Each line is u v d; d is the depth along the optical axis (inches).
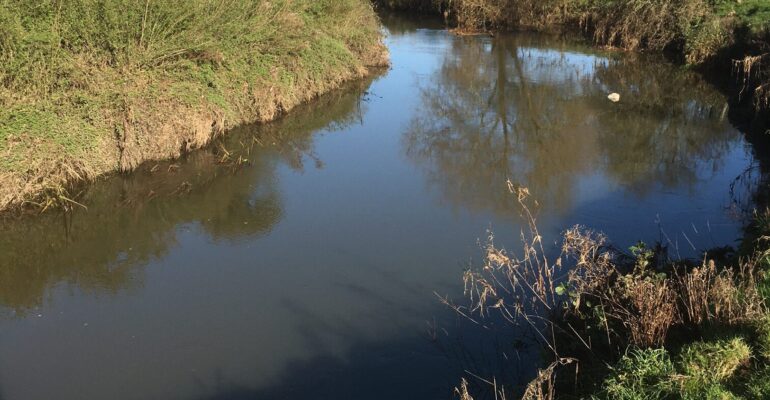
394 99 700.7
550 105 687.7
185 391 245.8
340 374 255.3
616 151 545.0
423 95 717.9
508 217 403.2
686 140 568.7
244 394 244.4
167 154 471.2
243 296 310.3
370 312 297.1
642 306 234.1
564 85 769.6
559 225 389.4
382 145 550.6
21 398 240.1
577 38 1043.9
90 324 289.6
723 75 767.1
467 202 428.1
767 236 281.1
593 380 221.8
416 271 333.7
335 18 772.6
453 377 251.8
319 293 313.0
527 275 321.1
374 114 644.7
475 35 1078.4
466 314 293.6
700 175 480.7
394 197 435.8
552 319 271.3
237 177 463.5
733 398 179.5
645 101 699.4
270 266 339.6
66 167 411.2
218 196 431.5
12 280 331.3
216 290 316.2
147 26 486.9
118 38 466.6
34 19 422.3
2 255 352.5
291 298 308.5
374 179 470.0
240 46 566.6
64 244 366.3
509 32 1106.1
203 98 509.0
